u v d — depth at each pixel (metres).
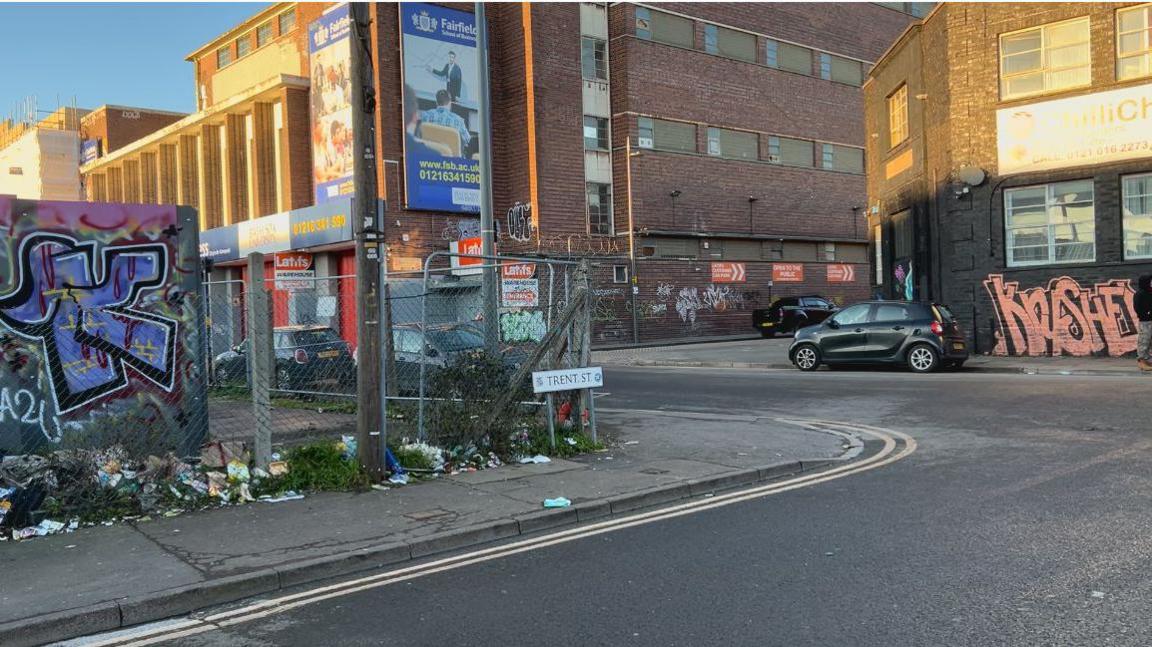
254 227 27.17
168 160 42.31
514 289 13.08
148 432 8.27
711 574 5.21
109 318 8.15
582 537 6.30
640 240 36.34
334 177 31.55
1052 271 18.89
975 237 19.92
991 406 11.94
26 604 4.82
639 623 4.43
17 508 6.38
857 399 13.62
